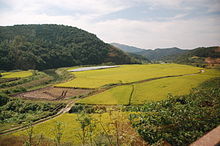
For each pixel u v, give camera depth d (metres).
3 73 83.06
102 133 14.11
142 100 38.66
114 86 54.28
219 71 70.94
